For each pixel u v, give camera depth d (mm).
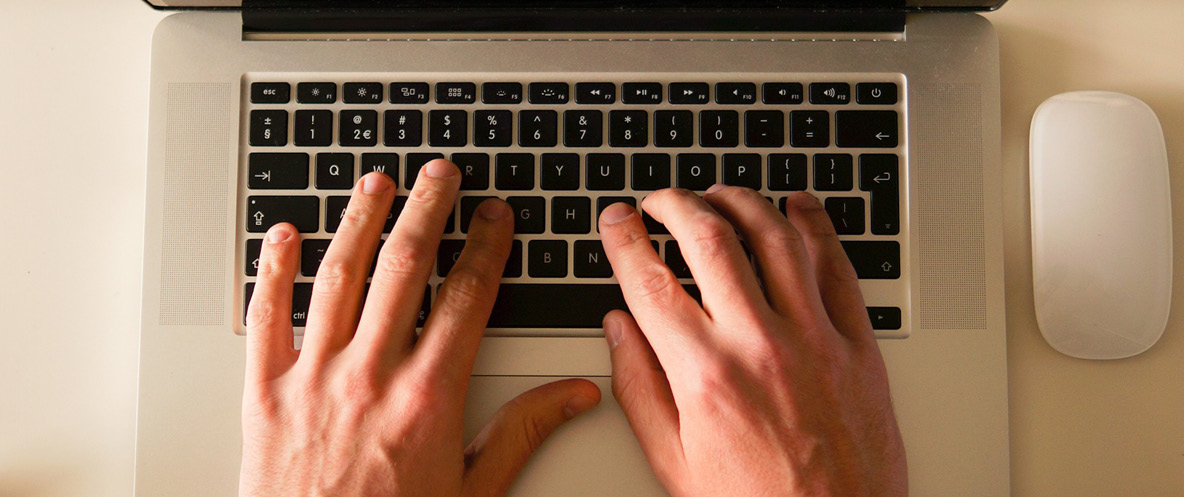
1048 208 493
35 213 530
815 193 497
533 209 493
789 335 430
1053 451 499
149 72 525
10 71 530
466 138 497
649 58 503
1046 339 496
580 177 495
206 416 485
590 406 477
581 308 489
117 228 531
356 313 475
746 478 406
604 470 476
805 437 410
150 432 484
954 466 481
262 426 446
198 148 498
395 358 452
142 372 488
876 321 489
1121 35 530
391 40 507
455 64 502
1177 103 525
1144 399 500
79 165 531
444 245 494
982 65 505
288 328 476
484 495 451
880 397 449
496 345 487
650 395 457
